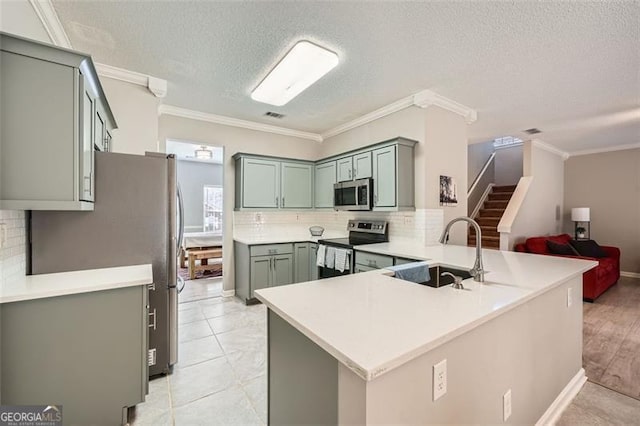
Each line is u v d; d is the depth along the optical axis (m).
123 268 1.90
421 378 0.92
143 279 1.64
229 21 1.90
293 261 3.88
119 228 1.95
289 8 1.78
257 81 2.79
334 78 2.69
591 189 5.73
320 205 4.31
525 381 1.44
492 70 2.52
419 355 0.86
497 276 1.62
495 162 7.20
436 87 2.87
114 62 2.43
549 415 1.66
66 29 1.97
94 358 1.53
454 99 3.16
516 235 4.71
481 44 2.13
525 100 3.18
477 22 1.88
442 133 3.21
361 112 3.63
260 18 1.87
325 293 1.30
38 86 1.38
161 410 1.75
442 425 0.99
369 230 3.68
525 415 1.45
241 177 3.85
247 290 3.62
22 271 1.66
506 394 1.30
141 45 2.18
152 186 2.05
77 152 1.46
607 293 4.28
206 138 3.80
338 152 4.39
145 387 1.66
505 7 1.74
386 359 0.74
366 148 3.42
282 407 1.22
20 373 1.38
